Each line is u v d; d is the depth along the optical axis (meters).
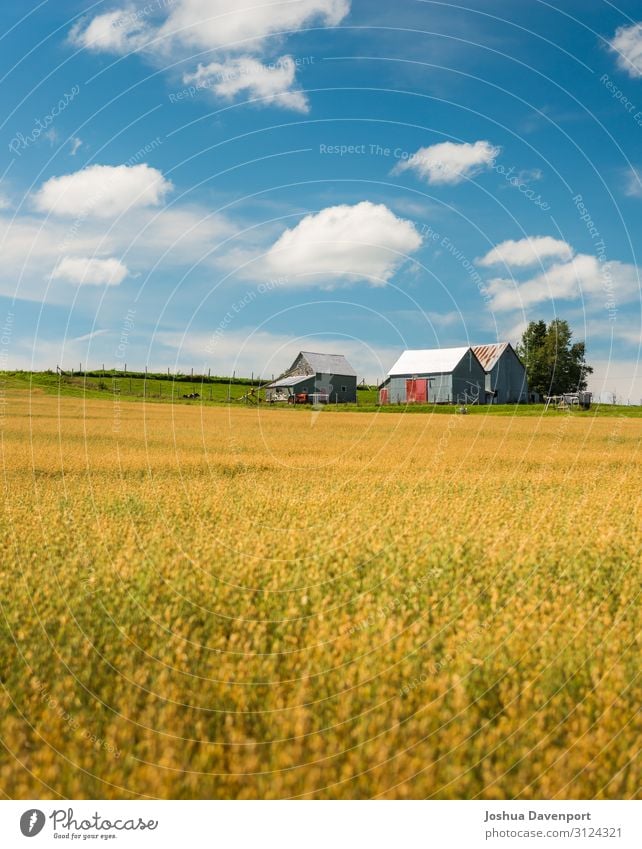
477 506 11.81
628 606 7.05
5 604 7.01
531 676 5.70
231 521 10.86
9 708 5.28
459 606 6.93
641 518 10.88
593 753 4.79
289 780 4.56
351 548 8.90
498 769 4.69
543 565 8.26
